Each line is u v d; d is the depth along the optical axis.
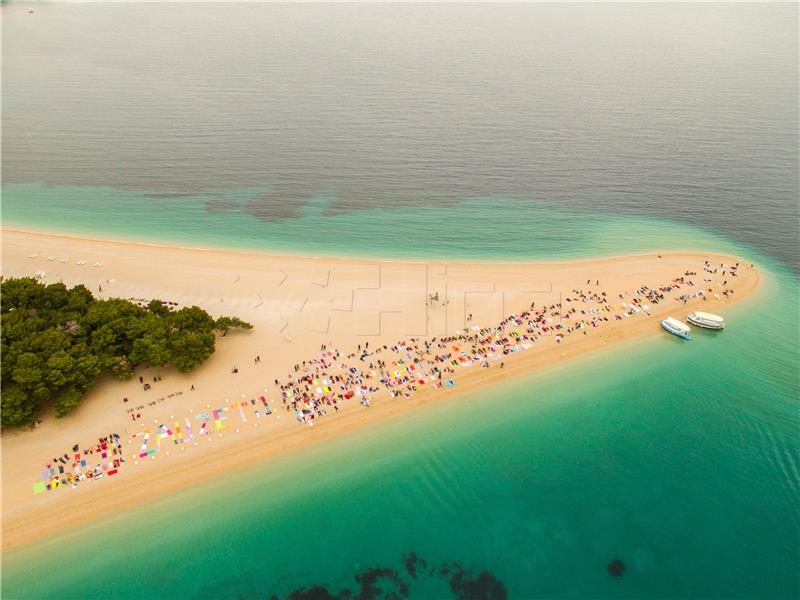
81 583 54.97
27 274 98.94
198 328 81.19
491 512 64.06
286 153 165.25
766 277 114.44
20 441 66.38
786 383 85.56
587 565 59.00
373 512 63.28
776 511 65.38
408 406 76.62
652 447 73.19
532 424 75.75
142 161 153.88
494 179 155.62
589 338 92.25
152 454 66.75
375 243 118.81
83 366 70.00
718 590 56.97
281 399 75.62
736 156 176.25
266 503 63.28
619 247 122.75
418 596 55.53
